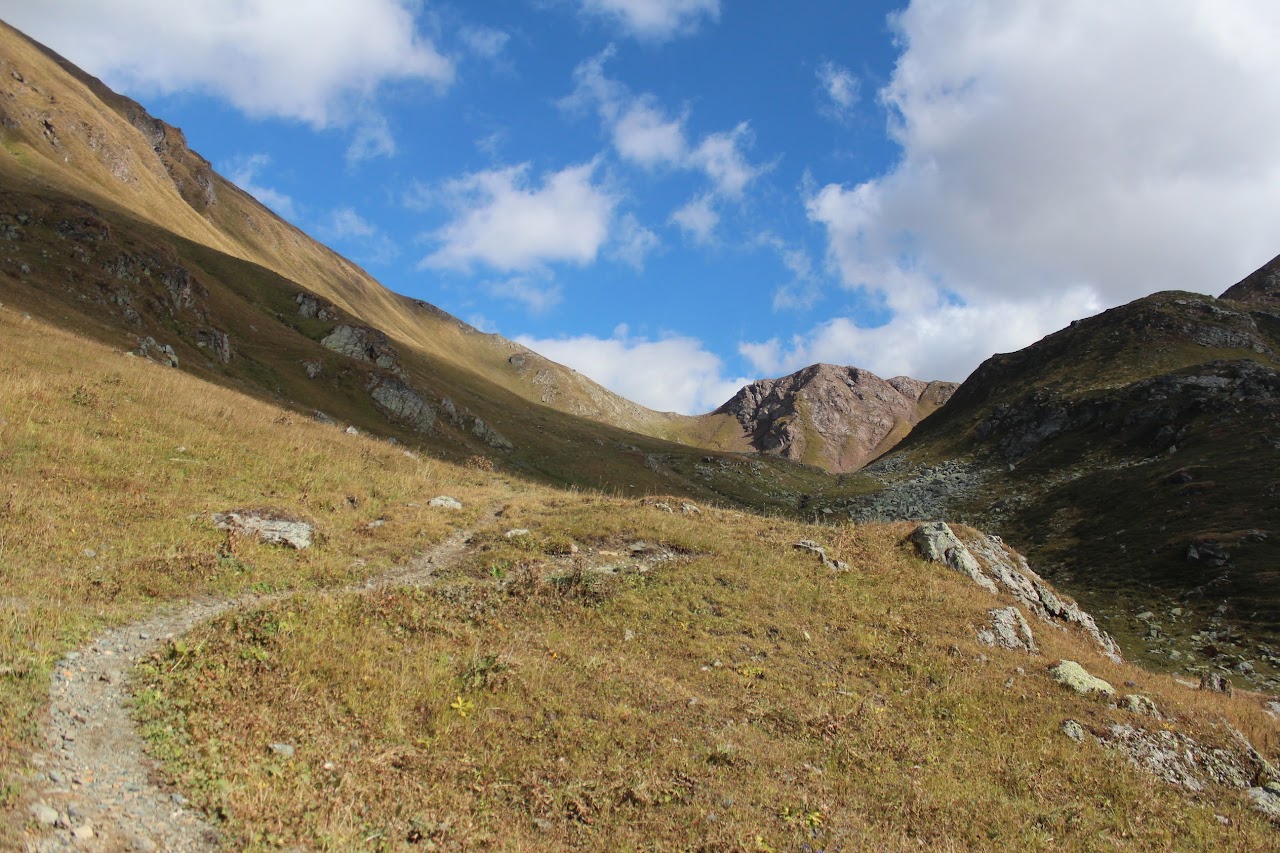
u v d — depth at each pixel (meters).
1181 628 55.56
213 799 9.63
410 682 14.77
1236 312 150.00
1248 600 55.31
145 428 28.41
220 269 107.88
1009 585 28.77
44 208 70.44
